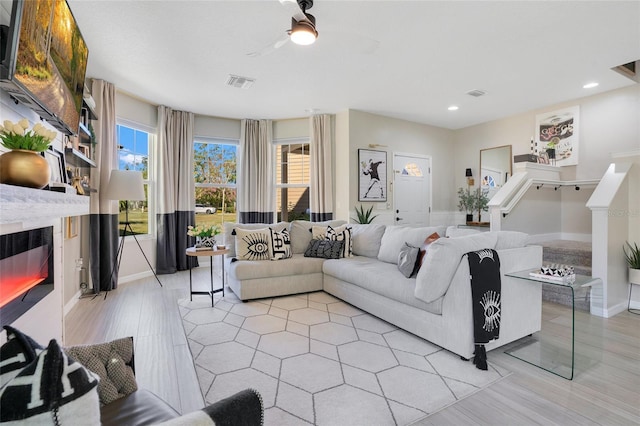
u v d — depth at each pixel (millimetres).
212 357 2307
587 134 4766
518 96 4691
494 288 2309
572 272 2338
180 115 5211
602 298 3262
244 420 712
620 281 3469
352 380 2025
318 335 2703
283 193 6066
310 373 2104
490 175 6031
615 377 2078
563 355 2375
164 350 2287
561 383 2008
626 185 3588
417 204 6156
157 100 4746
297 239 4355
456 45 3166
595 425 1622
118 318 2973
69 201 1655
